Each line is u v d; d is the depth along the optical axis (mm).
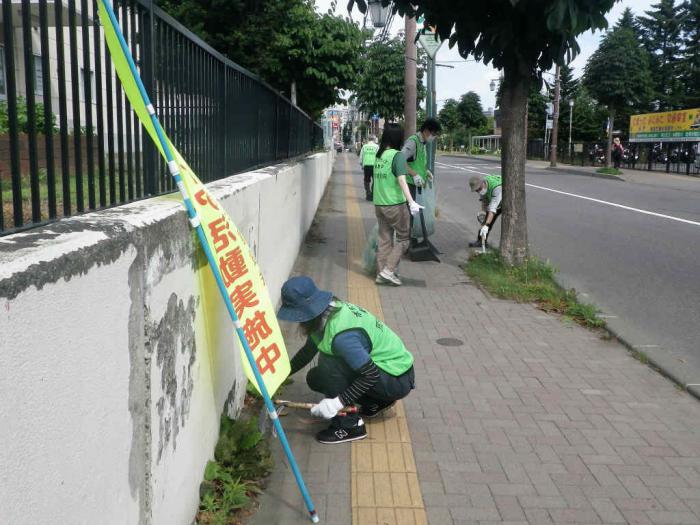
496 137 88812
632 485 3471
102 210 2541
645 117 36469
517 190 8297
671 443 3959
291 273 7836
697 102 58719
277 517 3111
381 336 3914
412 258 8414
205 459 3150
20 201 1993
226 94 5051
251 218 4453
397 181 7398
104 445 1882
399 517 3135
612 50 31844
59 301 1594
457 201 19000
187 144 3883
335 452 3756
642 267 9391
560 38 7160
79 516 1708
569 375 5059
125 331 2049
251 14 11344
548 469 3619
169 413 2518
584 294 7723
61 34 2254
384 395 3973
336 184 23531
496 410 4375
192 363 2865
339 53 12844
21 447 1419
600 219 14594
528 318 6582
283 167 7371
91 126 2508
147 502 2273
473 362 5285
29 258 1505
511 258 8391
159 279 2381
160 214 2494
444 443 3896
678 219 14547
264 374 3148
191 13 10992
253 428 3502
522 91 8039
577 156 43719
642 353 5488
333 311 3770
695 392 4680
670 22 61844
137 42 3029
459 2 7312
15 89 1965
